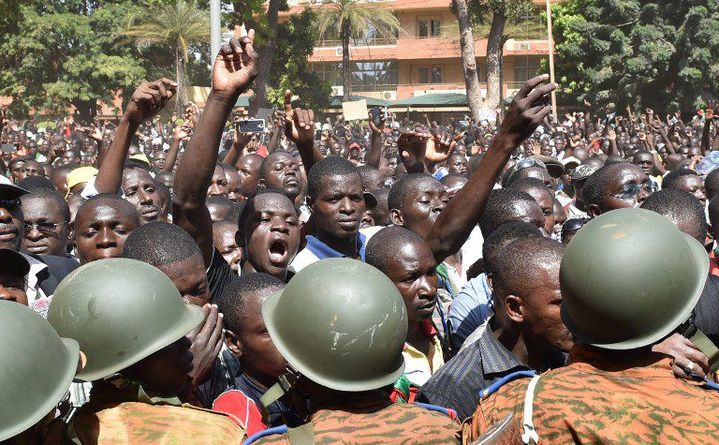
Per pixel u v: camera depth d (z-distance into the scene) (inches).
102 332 97.2
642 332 92.8
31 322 87.7
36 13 1736.0
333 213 193.9
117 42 1834.4
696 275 95.4
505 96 2199.8
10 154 513.0
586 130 975.6
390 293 97.8
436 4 2190.0
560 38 1672.0
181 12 1642.5
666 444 88.6
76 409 102.4
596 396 91.8
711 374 116.8
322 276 97.1
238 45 156.3
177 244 139.0
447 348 176.9
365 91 2289.6
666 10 1545.3
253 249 183.2
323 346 94.3
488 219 205.9
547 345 134.3
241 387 131.8
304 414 110.7
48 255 205.9
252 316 128.0
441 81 2273.6
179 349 104.9
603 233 94.7
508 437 89.8
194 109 397.4
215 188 308.0
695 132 861.2
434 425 97.7
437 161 267.7
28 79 1740.9
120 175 215.3
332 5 1754.4
